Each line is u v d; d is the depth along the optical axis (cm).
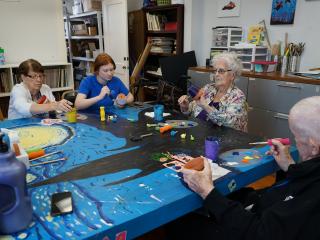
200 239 125
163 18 453
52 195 102
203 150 147
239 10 363
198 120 206
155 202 99
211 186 105
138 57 502
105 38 519
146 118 210
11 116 228
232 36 354
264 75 288
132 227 90
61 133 175
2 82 353
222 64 211
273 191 115
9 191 80
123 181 114
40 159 135
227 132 179
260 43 342
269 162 136
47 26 398
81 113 226
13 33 373
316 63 303
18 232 83
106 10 498
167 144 156
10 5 363
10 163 81
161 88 364
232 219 97
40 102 221
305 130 96
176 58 392
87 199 100
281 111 282
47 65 384
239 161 136
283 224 87
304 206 86
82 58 589
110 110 234
